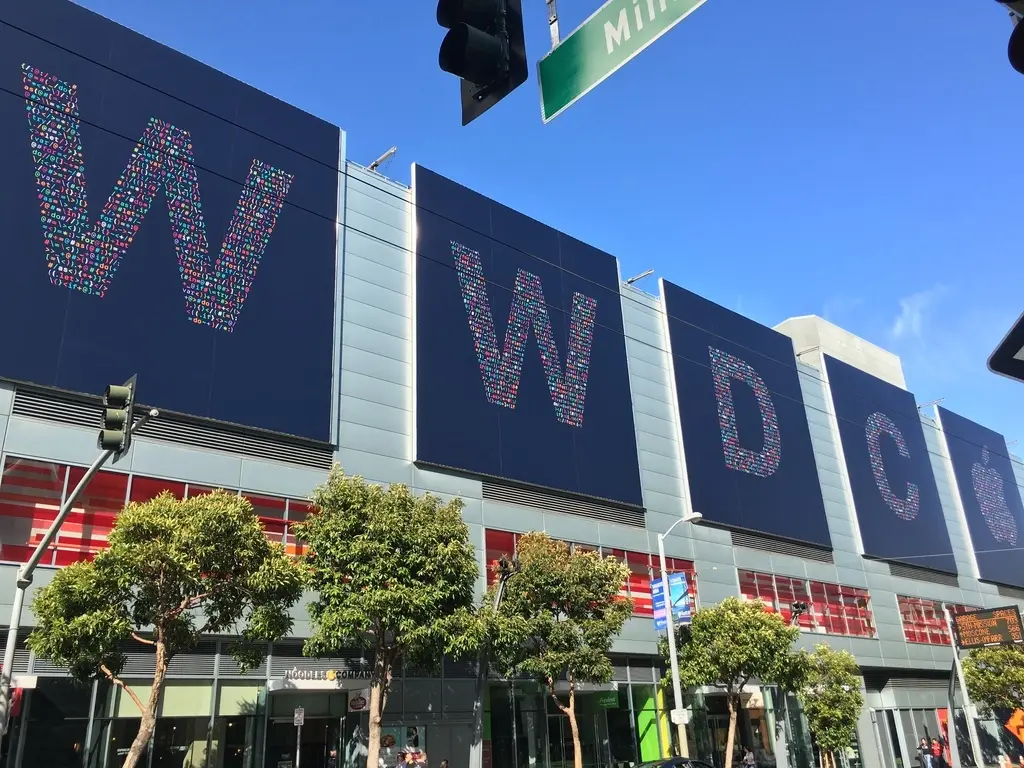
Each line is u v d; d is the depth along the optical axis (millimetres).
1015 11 3656
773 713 38312
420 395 29062
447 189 33094
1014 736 50781
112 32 25281
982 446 62875
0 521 20219
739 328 45438
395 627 20266
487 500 30047
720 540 38594
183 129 26031
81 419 22094
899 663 45594
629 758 31312
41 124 23094
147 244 24281
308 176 28922
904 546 49750
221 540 17125
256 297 26156
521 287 34344
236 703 22734
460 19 5617
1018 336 4133
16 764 18812
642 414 37875
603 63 5875
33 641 16125
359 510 21172
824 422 48875
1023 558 61000
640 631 33094
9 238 21750
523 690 29078
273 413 25375
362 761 24297
